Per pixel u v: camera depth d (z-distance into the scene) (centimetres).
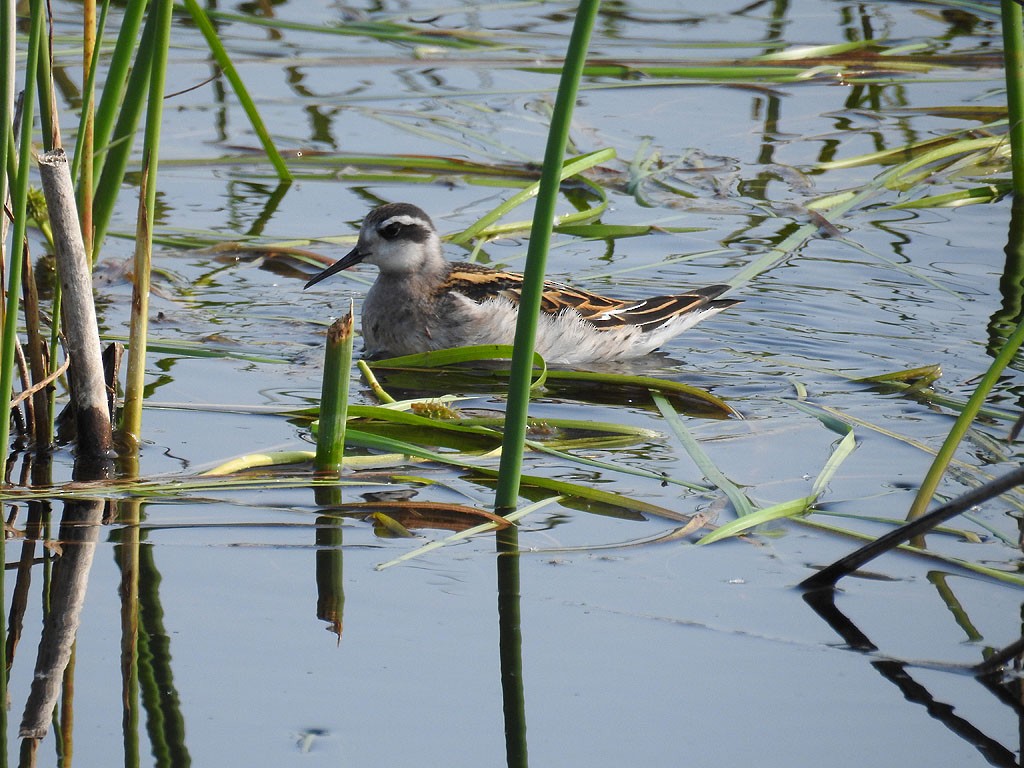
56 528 868
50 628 748
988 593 790
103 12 908
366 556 838
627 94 2073
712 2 2372
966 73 2000
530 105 1986
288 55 2061
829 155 1808
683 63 1994
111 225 1545
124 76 1033
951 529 872
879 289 1406
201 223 1556
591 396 1159
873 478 952
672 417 1060
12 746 645
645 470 977
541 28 2211
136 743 643
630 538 863
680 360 1273
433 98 1950
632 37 2159
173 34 2138
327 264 1478
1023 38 1593
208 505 908
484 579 809
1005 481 710
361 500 917
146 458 973
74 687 694
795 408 1110
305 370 1193
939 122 1936
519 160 1775
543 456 1011
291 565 824
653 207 1656
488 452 1012
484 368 1253
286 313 1364
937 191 1708
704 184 1711
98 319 1279
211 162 1727
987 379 831
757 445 1027
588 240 1568
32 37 795
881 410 1099
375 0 2294
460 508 893
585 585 801
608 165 1775
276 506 905
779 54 1998
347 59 2012
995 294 1368
